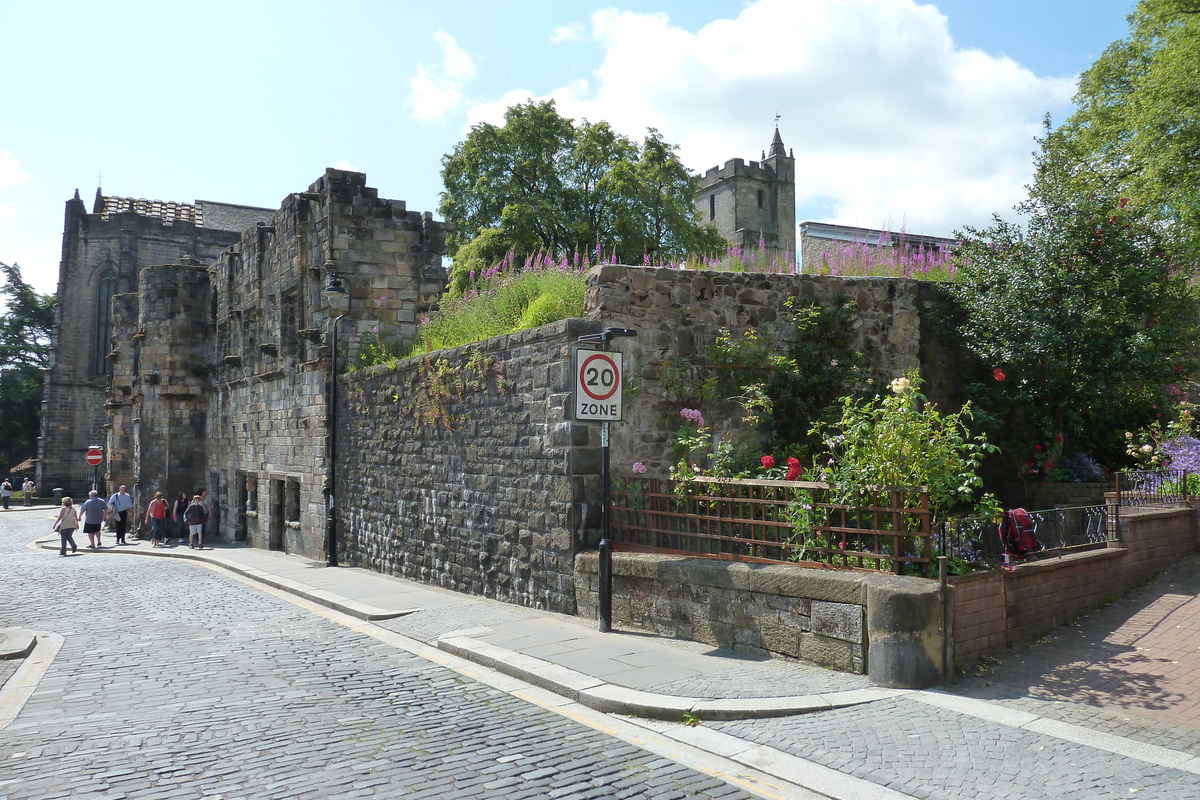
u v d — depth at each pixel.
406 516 15.26
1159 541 9.95
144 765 5.70
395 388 15.83
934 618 6.88
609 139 36.38
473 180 35.28
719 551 8.89
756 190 72.50
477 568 12.75
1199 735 5.68
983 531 7.92
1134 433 13.51
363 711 7.00
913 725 6.00
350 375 18.14
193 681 8.09
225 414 27.84
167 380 29.75
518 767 5.62
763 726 6.24
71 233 59.56
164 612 12.54
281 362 21.92
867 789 5.06
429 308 20.22
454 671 8.43
